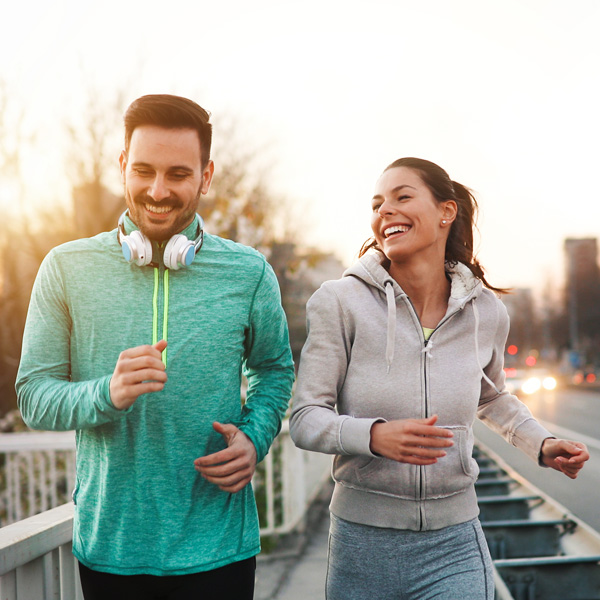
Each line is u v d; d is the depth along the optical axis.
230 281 1.84
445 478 1.96
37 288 1.78
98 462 1.75
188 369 1.75
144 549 1.72
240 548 1.82
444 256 2.19
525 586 3.12
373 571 1.99
